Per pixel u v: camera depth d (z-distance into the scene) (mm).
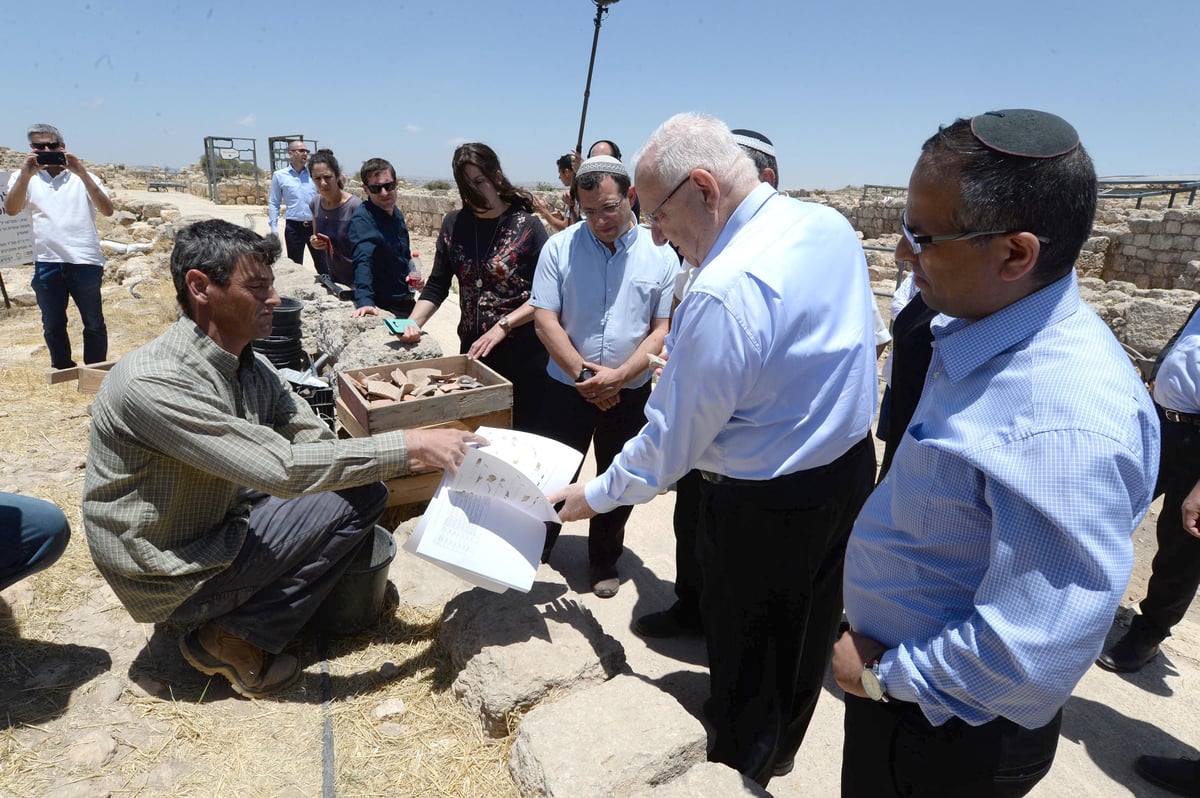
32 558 2375
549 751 1914
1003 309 1145
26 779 1990
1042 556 1052
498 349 3652
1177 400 2602
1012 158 1030
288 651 2596
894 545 1336
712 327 1676
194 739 2174
